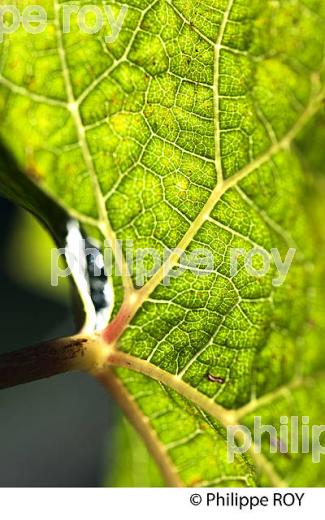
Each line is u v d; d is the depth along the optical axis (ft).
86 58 0.41
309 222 0.46
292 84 0.45
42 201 0.41
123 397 0.44
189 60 0.43
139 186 0.42
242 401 0.45
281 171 0.45
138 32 0.42
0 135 0.40
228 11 0.43
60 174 0.41
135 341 0.43
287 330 0.46
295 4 0.45
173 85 0.43
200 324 0.44
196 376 0.44
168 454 0.46
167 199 0.43
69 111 0.41
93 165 0.42
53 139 0.41
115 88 0.42
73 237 0.41
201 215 0.44
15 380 0.40
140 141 0.42
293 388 0.46
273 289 0.45
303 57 0.45
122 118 0.42
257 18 0.44
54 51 0.41
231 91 0.44
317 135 0.46
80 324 0.42
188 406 0.45
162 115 0.43
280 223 0.45
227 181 0.44
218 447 0.46
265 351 0.46
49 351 0.41
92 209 0.42
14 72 0.40
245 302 0.45
